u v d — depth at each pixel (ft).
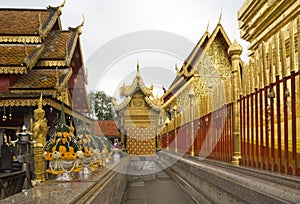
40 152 22.66
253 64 12.44
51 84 51.31
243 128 13.37
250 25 17.08
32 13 65.82
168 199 22.44
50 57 56.90
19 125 54.34
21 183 19.38
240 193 10.29
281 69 9.52
